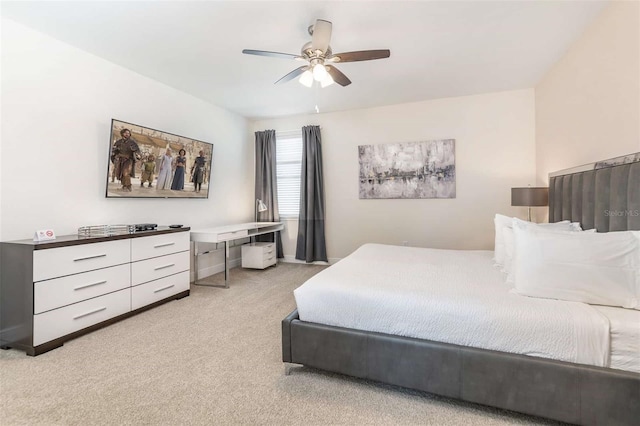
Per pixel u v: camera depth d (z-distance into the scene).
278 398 1.65
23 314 2.13
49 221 2.63
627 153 2.10
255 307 3.09
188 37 2.66
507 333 1.48
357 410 1.56
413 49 2.91
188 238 3.50
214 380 1.82
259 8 2.25
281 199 5.43
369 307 1.76
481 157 4.27
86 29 2.52
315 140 5.02
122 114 3.23
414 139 4.58
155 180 3.54
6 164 2.37
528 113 4.04
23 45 2.45
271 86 3.84
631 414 1.30
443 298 1.67
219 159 4.68
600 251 1.56
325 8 2.26
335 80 2.79
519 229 1.89
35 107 2.53
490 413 1.53
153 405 1.59
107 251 2.61
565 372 1.37
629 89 2.07
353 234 4.98
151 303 3.03
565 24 2.51
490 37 2.70
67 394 1.68
